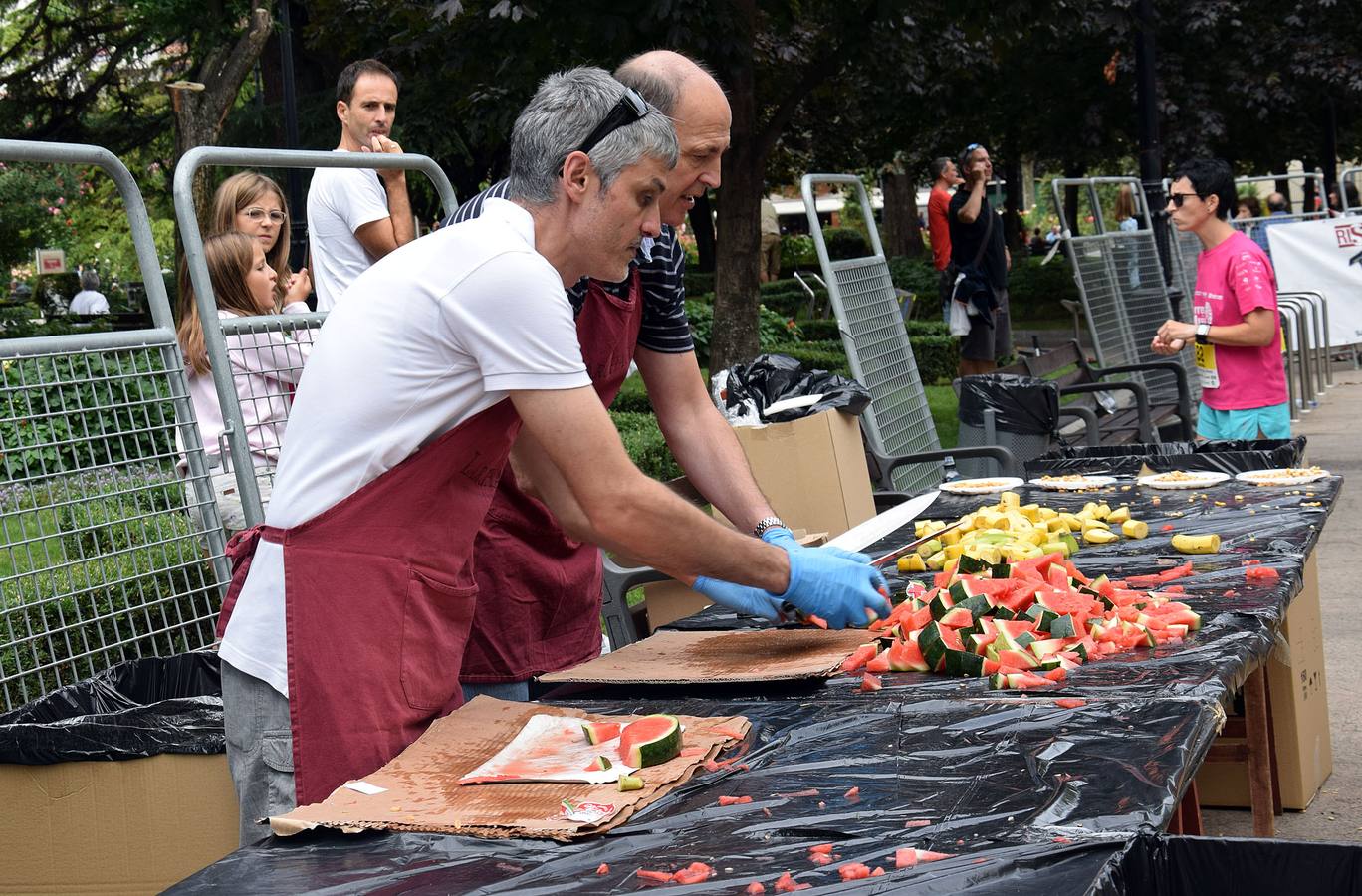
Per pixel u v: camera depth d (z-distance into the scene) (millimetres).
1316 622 4020
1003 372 6867
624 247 2119
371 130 4824
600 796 1703
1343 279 13617
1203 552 3189
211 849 2396
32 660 2795
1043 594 2459
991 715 1973
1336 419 11047
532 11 7438
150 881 2420
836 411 4766
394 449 2078
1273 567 2934
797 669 2311
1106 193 33531
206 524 3066
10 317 17047
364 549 2096
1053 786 1650
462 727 2041
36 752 2408
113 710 2715
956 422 11000
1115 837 1459
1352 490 8328
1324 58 21125
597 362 2898
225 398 3082
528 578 2941
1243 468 4645
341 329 2105
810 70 9297
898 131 23219
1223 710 1986
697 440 3115
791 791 1718
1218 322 5816
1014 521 3305
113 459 2893
